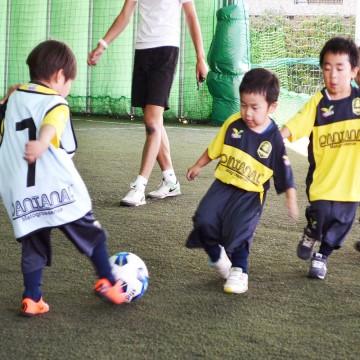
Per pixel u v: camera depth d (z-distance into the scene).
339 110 4.64
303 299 4.22
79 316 3.88
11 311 3.94
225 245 4.35
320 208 4.60
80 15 15.47
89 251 3.84
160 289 4.36
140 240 5.46
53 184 3.69
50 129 3.59
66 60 3.92
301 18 20.11
